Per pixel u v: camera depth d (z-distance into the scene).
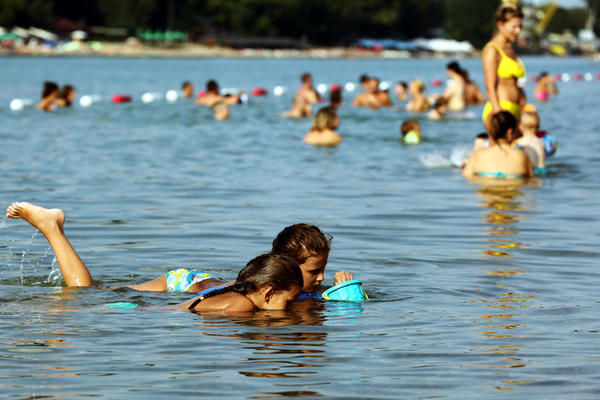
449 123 70.94
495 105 41.53
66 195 34.62
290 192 36.09
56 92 80.44
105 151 49.66
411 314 18.20
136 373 14.21
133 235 26.94
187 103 92.81
